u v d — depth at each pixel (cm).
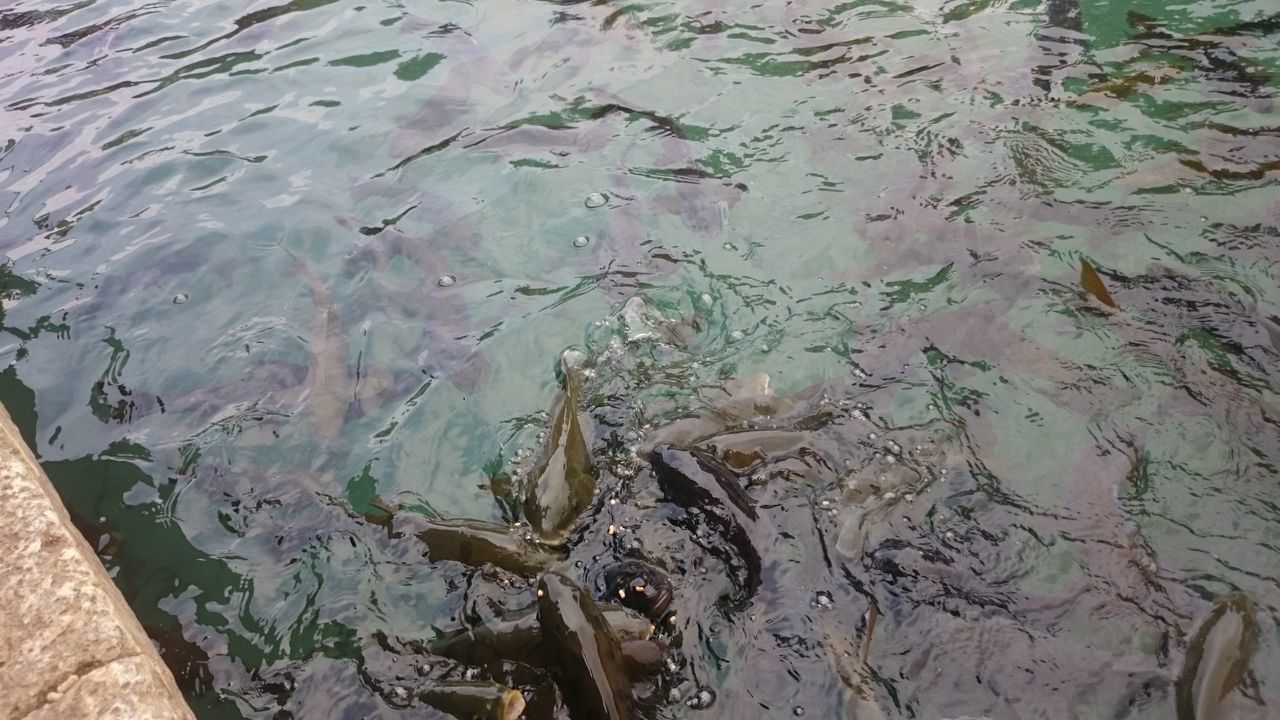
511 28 432
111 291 314
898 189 321
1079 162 324
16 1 499
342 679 208
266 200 346
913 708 196
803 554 221
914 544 223
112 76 421
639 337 280
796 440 243
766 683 200
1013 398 255
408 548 230
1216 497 229
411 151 362
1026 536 224
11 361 293
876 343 274
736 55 394
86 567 187
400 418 266
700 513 225
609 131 360
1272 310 269
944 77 370
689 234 313
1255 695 192
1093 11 398
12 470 202
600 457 244
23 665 174
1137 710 193
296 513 244
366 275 312
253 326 298
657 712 196
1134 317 272
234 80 412
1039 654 203
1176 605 209
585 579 218
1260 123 331
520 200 334
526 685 197
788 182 329
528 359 278
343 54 425
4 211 348
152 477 256
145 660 177
